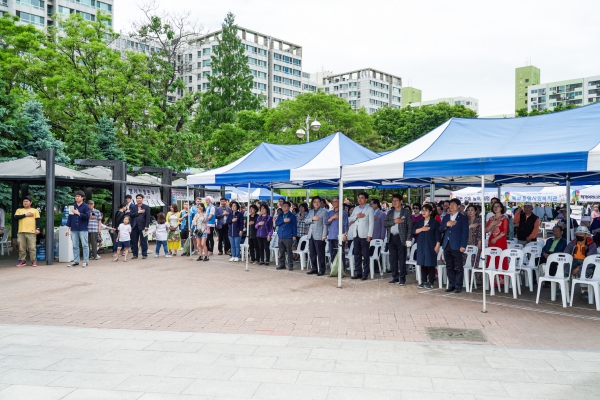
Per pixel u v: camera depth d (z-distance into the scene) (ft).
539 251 31.99
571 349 17.76
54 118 81.15
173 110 102.99
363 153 37.68
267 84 318.45
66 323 21.88
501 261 28.40
